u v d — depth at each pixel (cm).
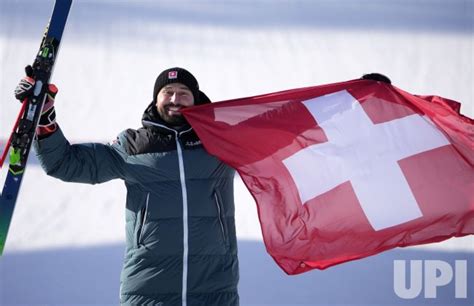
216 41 2812
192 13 3014
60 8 1095
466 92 2517
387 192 1130
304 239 1105
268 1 3111
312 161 1134
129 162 1058
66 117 2302
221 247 1047
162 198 1040
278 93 1178
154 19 2931
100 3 3017
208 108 1110
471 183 1144
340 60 2731
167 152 1058
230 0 3133
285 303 1473
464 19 3000
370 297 1502
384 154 1151
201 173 1061
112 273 1576
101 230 1750
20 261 1605
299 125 1158
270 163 1120
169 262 1030
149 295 1032
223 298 1038
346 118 1174
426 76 2623
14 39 2688
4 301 1449
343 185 1127
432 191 1138
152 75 2586
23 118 1048
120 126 2283
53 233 1725
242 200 1894
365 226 1116
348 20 2992
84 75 2553
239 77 2591
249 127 1126
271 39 2845
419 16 3025
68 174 1053
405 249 1688
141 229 1040
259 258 1644
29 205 1827
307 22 2970
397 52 2781
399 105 1196
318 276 1577
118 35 2819
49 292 1495
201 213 1044
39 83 1049
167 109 1089
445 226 1129
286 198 1110
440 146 1165
